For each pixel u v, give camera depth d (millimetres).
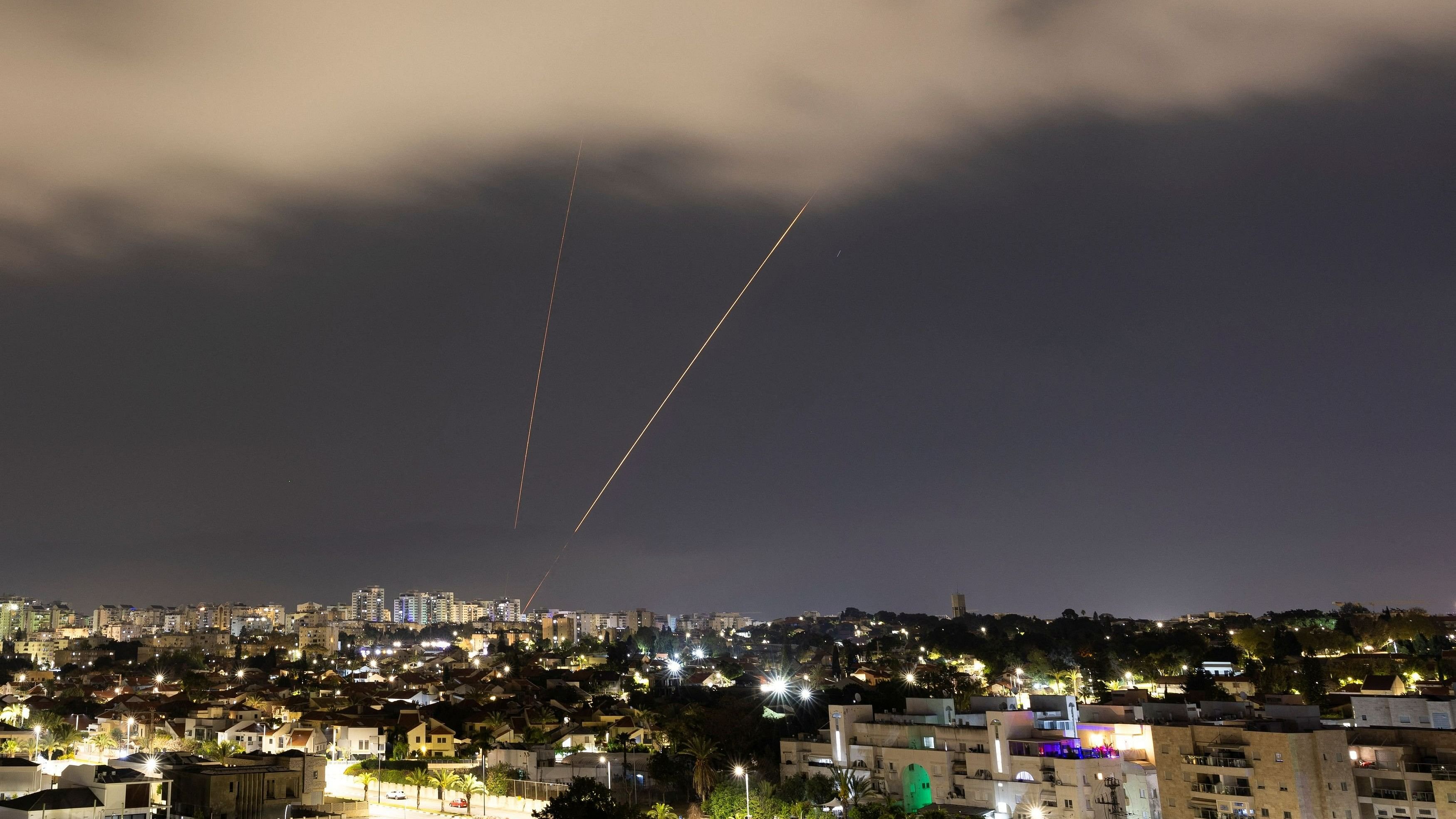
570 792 151875
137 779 149625
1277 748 133000
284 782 163375
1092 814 144625
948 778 160250
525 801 180000
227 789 156875
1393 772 130000
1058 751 152750
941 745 165375
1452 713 159500
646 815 156250
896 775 167625
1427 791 127250
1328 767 132375
